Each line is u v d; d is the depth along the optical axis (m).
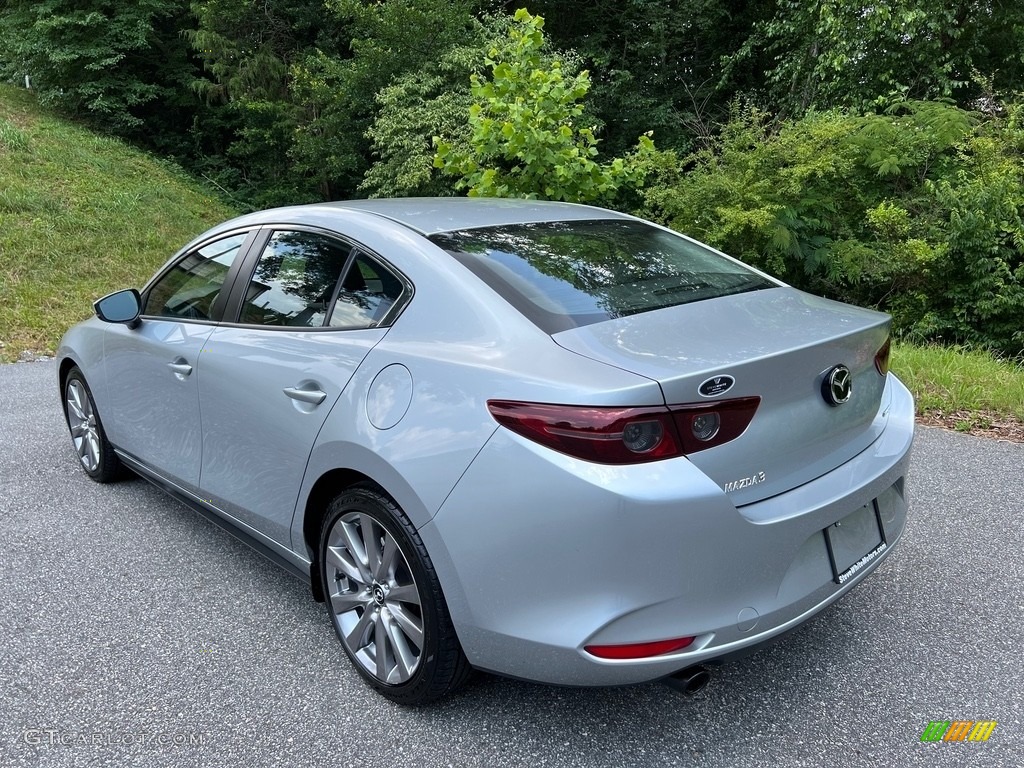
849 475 2.40
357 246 2.82
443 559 2.22
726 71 16.45
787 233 9.41
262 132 19.34
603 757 2.29
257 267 3.18
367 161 18.47
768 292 2.81
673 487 1.97
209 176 20.30
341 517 2.59
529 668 2.15
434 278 2.53
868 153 10.21
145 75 20.09
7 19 19.02
